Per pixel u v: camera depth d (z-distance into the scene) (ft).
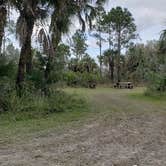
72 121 39.01
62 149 23.27
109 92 109.19
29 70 57.93
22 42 52.60
